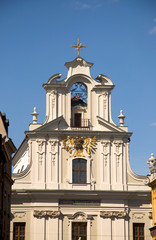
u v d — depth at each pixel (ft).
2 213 195.11
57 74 246.27
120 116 246.06
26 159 260.42
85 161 242.37
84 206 238.27
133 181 242.37
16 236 233.35
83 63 249.55
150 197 240.53
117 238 236.63
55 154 240.94
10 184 217.36
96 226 237.66
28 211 235.81
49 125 241.96
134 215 239.71
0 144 189.06
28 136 241.55
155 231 210.38
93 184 240.12
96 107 246.68
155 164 216.95
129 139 245.65
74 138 242.78
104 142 243.40
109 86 247.29
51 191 236.84
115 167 242.37
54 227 235.20
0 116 211.82
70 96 246.27
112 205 239.09
